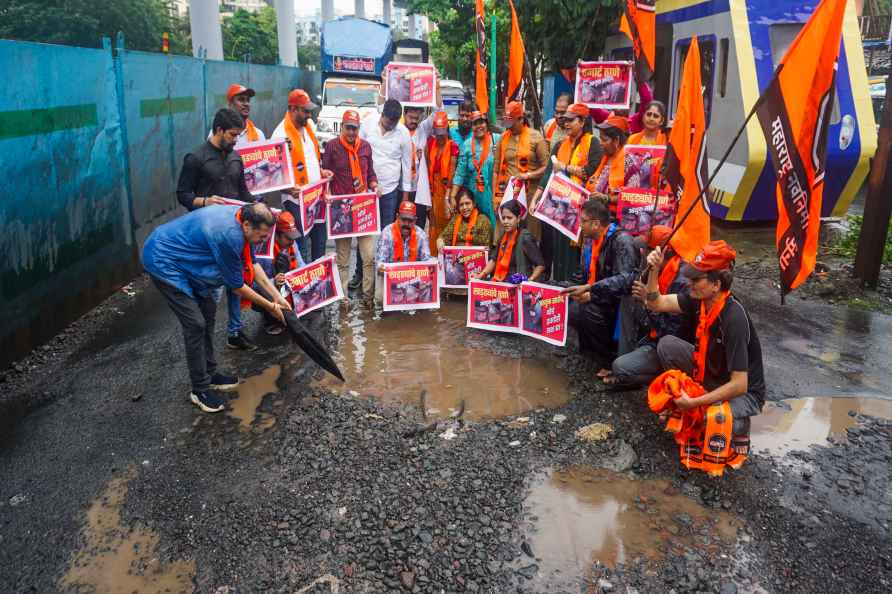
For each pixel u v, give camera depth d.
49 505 3.41
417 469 3.62
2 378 4.80
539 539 3.07
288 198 5.91
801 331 5.49
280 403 4.42
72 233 5.97
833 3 3.08
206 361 4.54
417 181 6.81
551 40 13.04
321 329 5.71
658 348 3.92
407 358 5.08
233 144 5.07
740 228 8.84
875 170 6.20
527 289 5.29
